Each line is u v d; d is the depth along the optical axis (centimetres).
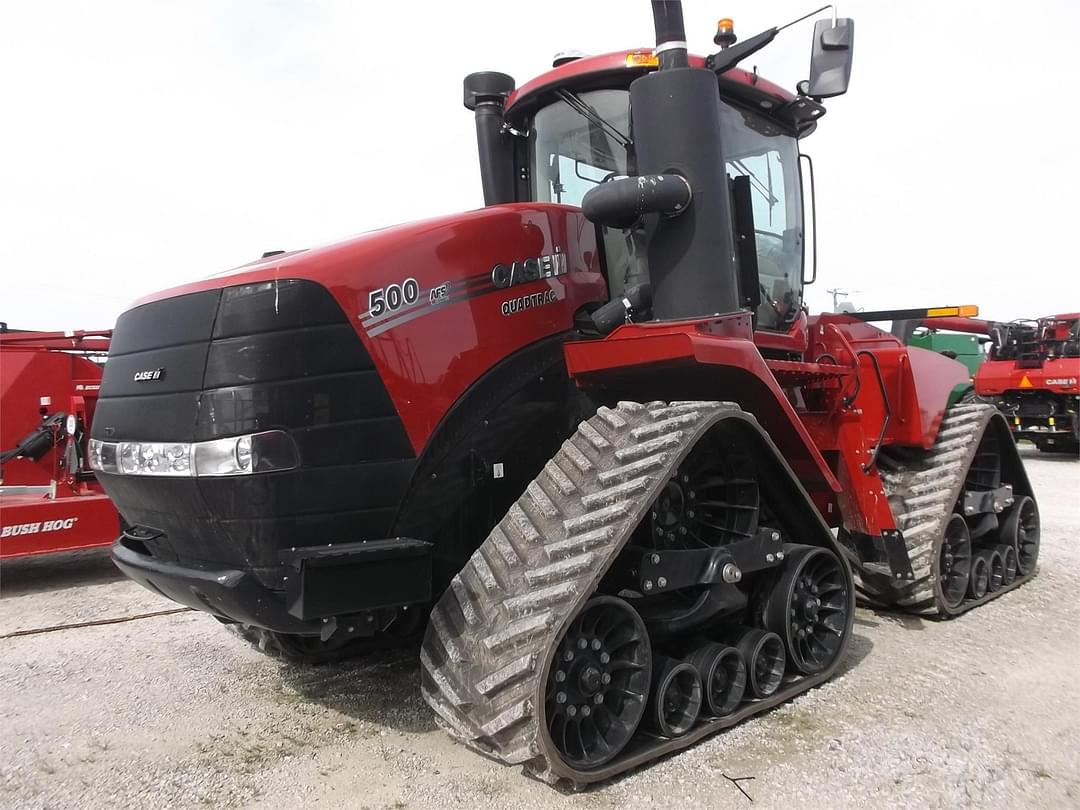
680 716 299
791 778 274
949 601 465
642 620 290
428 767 282
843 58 336
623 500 274
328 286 262
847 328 501
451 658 267
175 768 284
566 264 344
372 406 268
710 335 304
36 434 659
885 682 365
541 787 267
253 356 256
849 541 462
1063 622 462
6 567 668
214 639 445
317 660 393
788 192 441
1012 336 1400
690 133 314
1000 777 277
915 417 477
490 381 304
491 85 416
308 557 247
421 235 292
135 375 287
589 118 373
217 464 256
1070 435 1355
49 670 394
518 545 275
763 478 350
